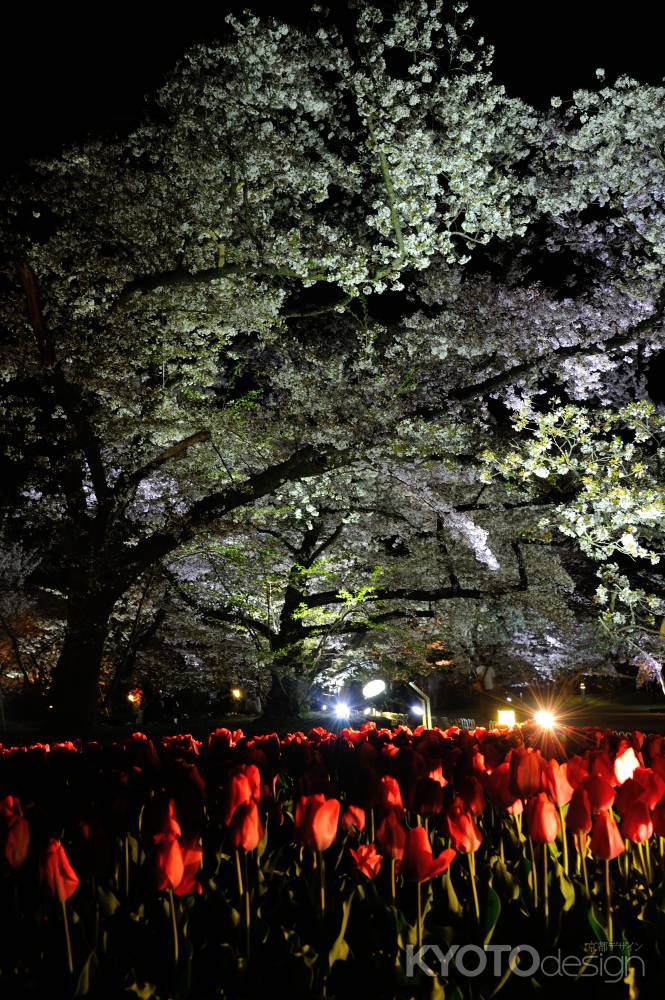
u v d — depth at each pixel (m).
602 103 16.52
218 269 16.86
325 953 2.44
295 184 16.16
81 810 3.86
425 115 15.83
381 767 4.46
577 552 29.19
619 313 19.73
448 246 15.91
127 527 20.94
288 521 24.88
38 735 17.77
